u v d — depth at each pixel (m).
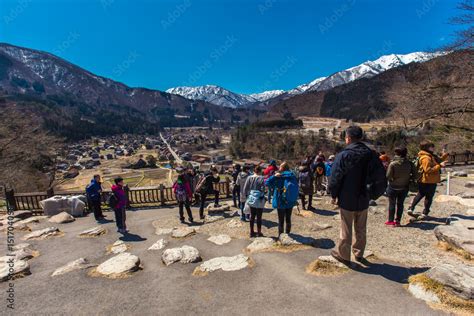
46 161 35.38
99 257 6.13
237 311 3.51
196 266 5.03
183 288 4.20
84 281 4.67
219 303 3.73
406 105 17.70
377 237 5.64
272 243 5.75
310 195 8.63
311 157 11.45
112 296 4.11
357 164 4.03
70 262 5.82
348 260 4.37
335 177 4.11
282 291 3.87
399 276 3.97
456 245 4.66
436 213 7.11
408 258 4.55
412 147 21.53
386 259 4.55
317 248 5.35
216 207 10.59
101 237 7.80
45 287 4.53
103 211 11.87
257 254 5.28
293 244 5.54
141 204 13.12
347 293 3.65
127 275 4.80
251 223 6.51
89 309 3.80
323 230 6.59
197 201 12.64
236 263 4.89
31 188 26.83
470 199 8.07
